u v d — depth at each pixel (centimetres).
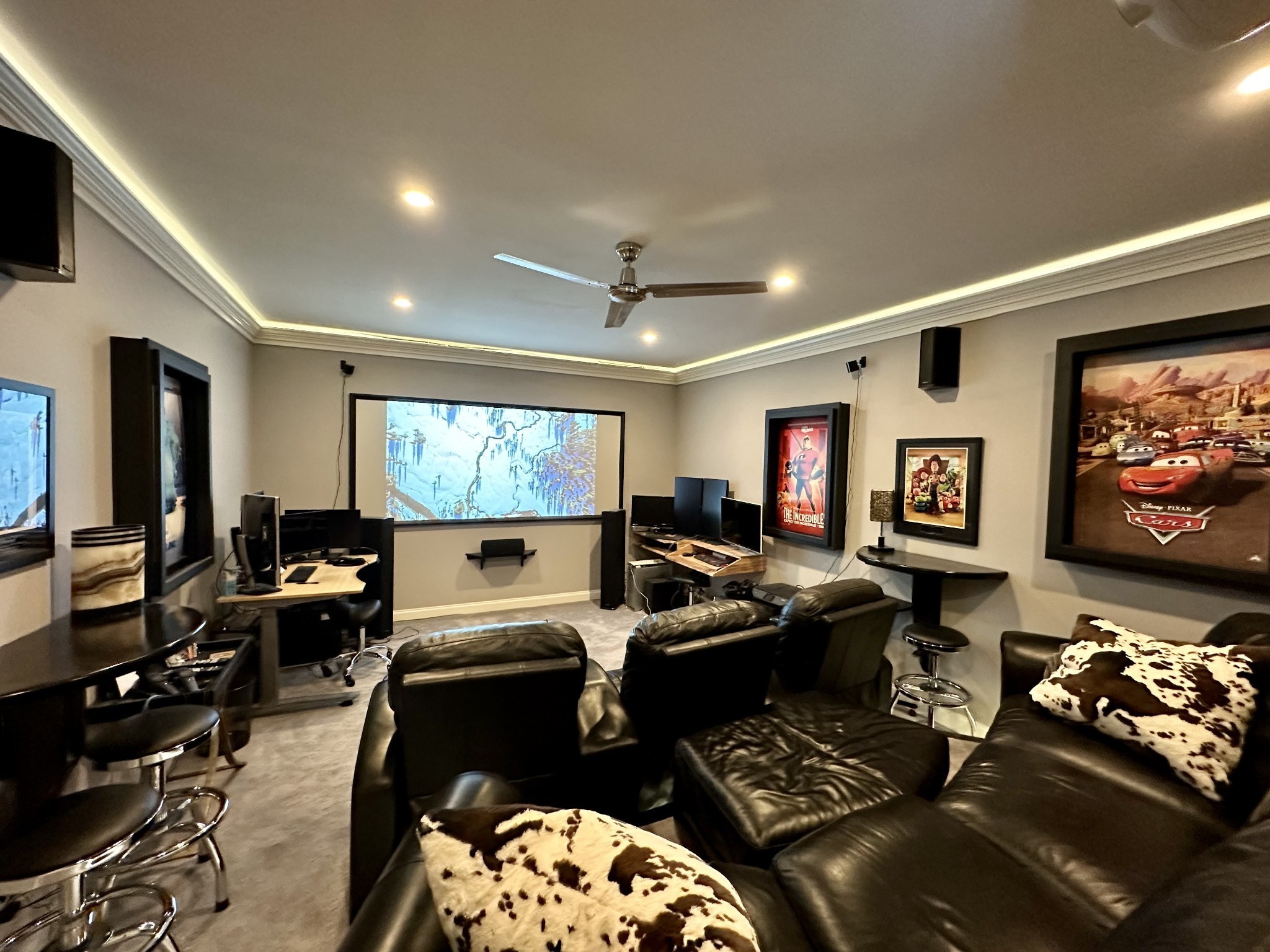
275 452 442
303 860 197
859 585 261
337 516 412
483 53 133
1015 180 188
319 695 333
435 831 81
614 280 299
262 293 338
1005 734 206
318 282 314
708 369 556
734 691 214
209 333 313
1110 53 127
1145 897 125
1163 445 234
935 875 126
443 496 511
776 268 278
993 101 147
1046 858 139
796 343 435
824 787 170
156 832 179
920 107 150
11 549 146
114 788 142
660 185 196
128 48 132
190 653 255
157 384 214
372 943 77
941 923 112
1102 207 207
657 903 70
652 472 620
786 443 455
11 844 121
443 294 337
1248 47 122
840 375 406
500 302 353
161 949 153
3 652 137
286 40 129
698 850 182
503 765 167
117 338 204
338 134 168
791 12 118
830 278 292
